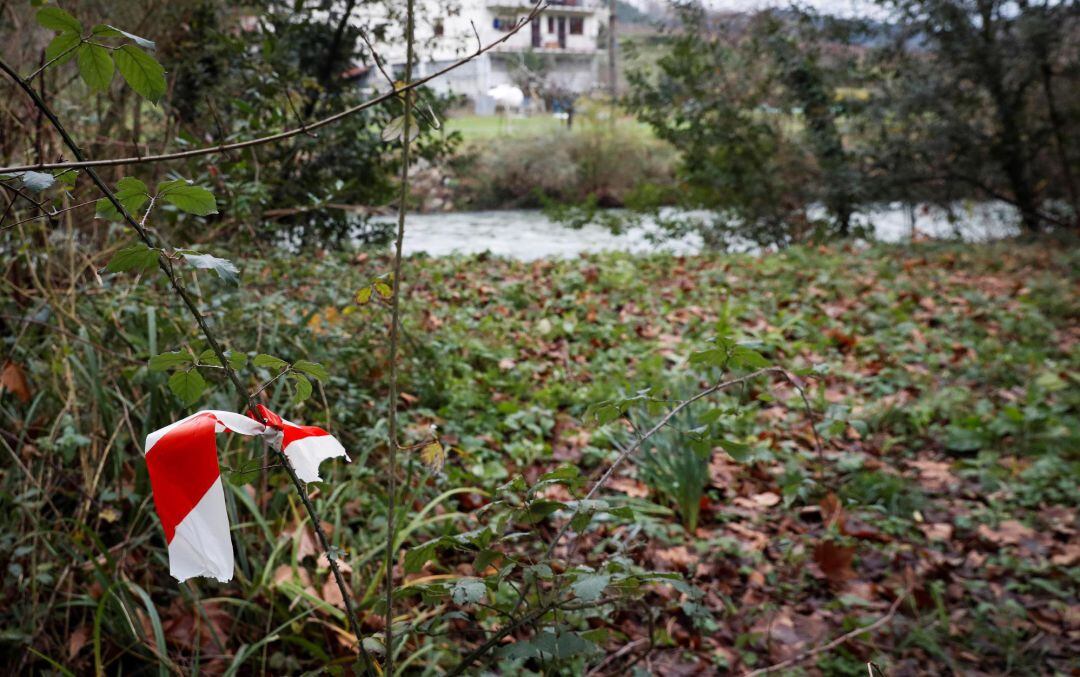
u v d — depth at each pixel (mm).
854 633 3312
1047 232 13055
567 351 6629
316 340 4332
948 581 3924
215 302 3695
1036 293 8984
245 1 7734
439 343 5781
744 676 3107
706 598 3637
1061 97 12734
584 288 8750
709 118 13078
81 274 3574
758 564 3893
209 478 1280
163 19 6316
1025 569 3980
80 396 3139
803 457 4918
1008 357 6758
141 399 3154
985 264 10719
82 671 2578
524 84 16484
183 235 4977
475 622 2975
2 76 3410
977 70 12289
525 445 4695
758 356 2143
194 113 6672
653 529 3891
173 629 2729
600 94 20719
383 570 3000
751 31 12633
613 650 3113
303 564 3010
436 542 1934
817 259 10648
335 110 8180
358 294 1820
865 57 12875
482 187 20656
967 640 3486
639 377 5984
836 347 7223
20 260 3467
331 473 3516
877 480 4715
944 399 5883
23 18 4449
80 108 4230
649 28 13281
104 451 3045
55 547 2752
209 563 1259
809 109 12906
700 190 13430
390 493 1841
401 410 4641
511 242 14719
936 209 13688
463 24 8859
